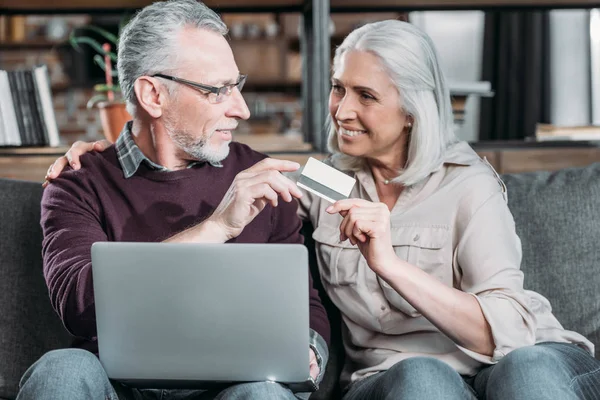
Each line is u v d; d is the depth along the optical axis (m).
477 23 5.25
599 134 2.45
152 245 1.40
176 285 1.41
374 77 1.72
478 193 1.75
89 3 2.47
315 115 2.33
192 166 1.80
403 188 1.81
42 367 1.41
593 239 1.92
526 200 1.95
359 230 1.57
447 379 1.46
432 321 1.62
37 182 2.00
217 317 1.41
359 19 5.75
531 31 4.93
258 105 6.05
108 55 2.44
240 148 1.90
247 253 1.39
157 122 1.75
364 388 1.65
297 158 2.22
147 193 1.76
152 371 1.46
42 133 2.40
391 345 1.77
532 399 1.43
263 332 1.42
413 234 1.76
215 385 1.49
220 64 1.71
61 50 5.95
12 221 1.94
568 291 1.91
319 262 1.87
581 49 4.89
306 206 1.92
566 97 4.92
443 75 1.79
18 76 2.37
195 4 1.76
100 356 1.46
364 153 1.77
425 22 5.28
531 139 2.53
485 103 5.04
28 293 1.91
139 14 1.75
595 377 1.65
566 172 2.01
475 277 1.70
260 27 6.12
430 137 1.75
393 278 1.58
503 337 1.61
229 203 1.58
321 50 2.27
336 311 1.92
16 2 2.45
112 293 1.42
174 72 1.71
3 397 1.86
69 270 1.60
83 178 1.76
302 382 1.45
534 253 1.92
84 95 5.94
